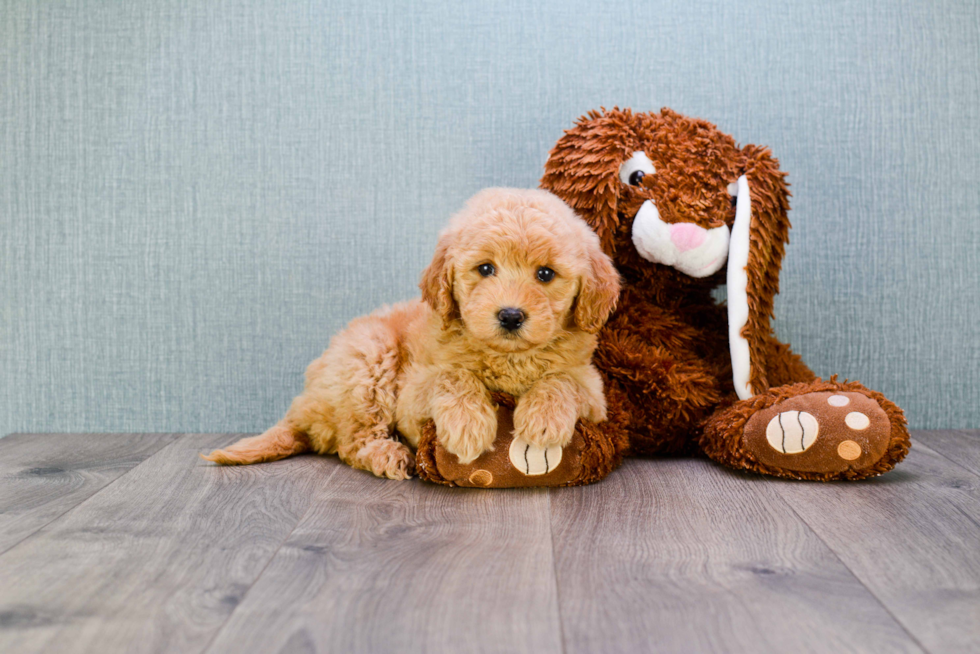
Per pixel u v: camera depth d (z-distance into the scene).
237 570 1.01
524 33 1.92
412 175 1.94
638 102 1.92
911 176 1.94
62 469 1.56
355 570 1.00
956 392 1.96
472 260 1.31
